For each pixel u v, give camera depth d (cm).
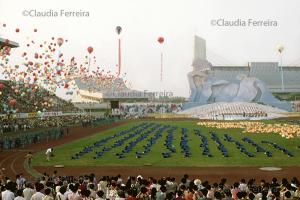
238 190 2466
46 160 5256
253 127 9462
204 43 18450
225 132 8819
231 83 17562
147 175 4172
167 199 2192
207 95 17562
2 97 10581
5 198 2158
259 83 17138
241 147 5862
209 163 4838
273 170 4378
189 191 2289
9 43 9019
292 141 6981
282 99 19138
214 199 2184
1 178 3575
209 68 18125
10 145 6544
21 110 11056
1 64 7344
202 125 11150
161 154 5581
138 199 2219
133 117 16112
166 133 8662
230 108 15638
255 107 15675
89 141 7556
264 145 6425
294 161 4941
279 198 2267
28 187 2472
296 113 15138
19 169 4641
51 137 8138
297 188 2422
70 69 9200
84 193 2205
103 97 19638
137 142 6900
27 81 8400
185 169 4478
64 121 12194
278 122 11875
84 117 13850
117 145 6538
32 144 7175
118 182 2822
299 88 19700
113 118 14125
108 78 16625
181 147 6184
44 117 12194
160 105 18375
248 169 4447
